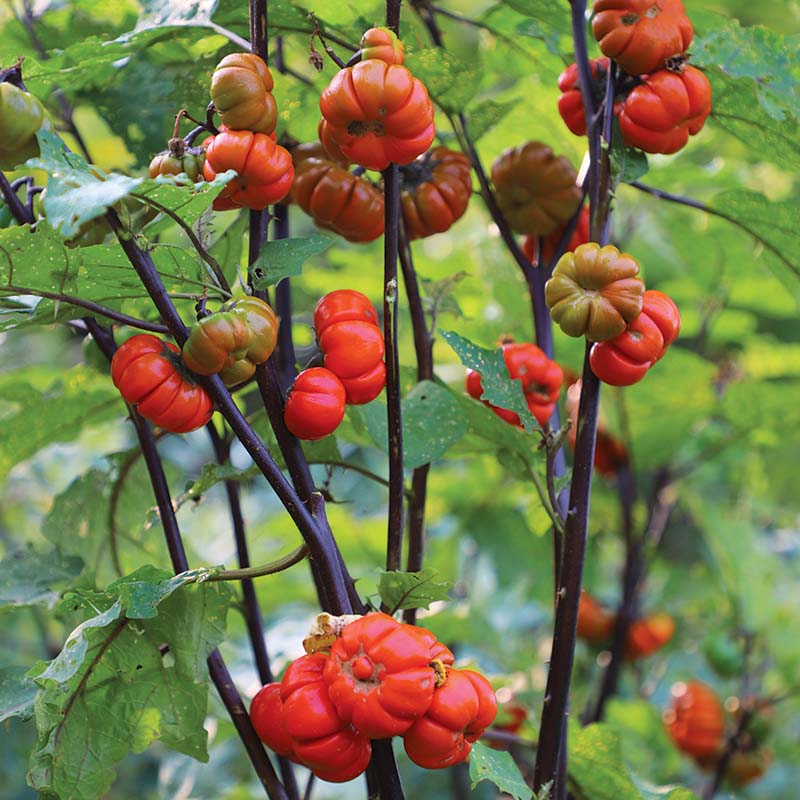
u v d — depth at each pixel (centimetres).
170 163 93
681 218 156
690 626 177
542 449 107
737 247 153
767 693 165
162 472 104
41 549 115
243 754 158
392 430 96
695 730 147
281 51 111
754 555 160
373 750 92
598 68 106
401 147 91
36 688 100
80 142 118
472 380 110
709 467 171
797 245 112
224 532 188
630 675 179
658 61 99
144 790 173
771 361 176
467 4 200
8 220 99
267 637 126
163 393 89
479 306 152
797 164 109
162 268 94
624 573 150
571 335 94
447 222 109
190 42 109
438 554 159
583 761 108
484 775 91
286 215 106
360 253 153
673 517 196
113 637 96
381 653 87
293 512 91
